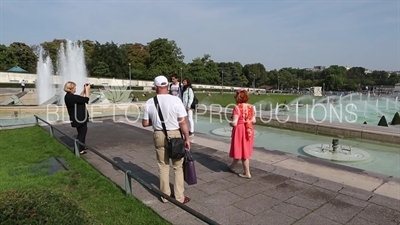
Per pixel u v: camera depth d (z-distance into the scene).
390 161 6.67
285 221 3.27
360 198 3.86
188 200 3.82
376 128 9.20
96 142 7.72
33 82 43.28
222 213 3.47
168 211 3.54
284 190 4.18
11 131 9.83
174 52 83.56
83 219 2.09
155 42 74.69
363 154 7.16
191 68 84.44
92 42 77.56
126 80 59.84
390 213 3.42
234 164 5.05
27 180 4.73
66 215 2.01
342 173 5.07
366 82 121.31
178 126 3.61
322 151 7.45
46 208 1.99
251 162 5.62
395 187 4.36
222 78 90.88
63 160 6.03
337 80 105.88
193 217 3.38
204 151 6.55
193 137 8.32
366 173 5.07
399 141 7.98
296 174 4.87
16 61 58.44
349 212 3.46
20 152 6.77
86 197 4.04
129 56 79.12
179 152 3.41
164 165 3.76
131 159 6.01
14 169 5.41
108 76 66.75
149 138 8.26
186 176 3.66
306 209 3.56
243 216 3.39
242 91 4.72
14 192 2.14
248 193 4.09
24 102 24.73
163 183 3.78
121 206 3.71
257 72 113.19
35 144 7.67
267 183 4.47
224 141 7.86
